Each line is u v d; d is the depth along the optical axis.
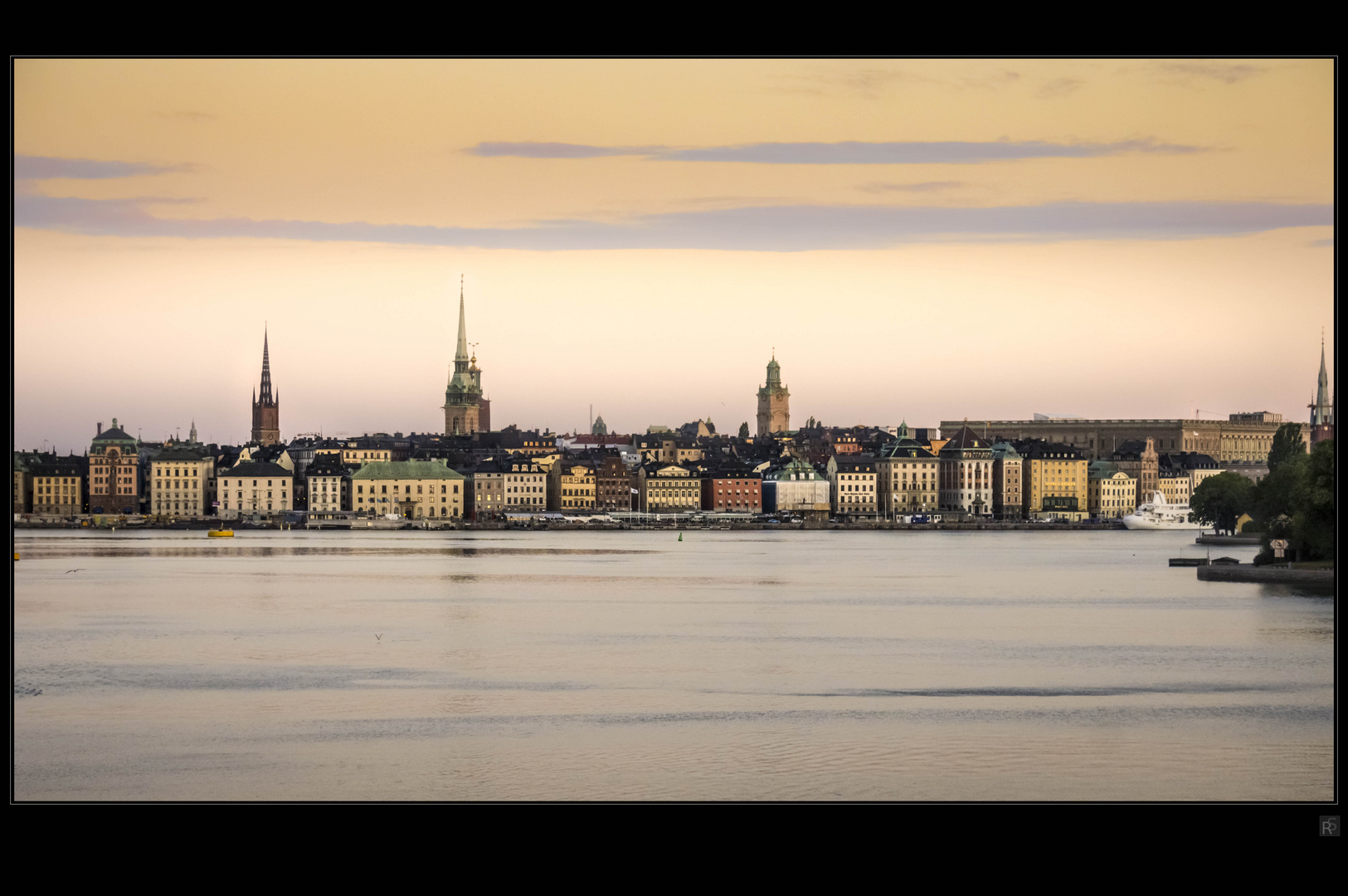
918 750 134.38
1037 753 133.12
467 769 127.69
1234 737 139.50
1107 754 132.88
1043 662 185.25
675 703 156.62
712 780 124.38
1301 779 125.06
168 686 167.38
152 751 134.00
